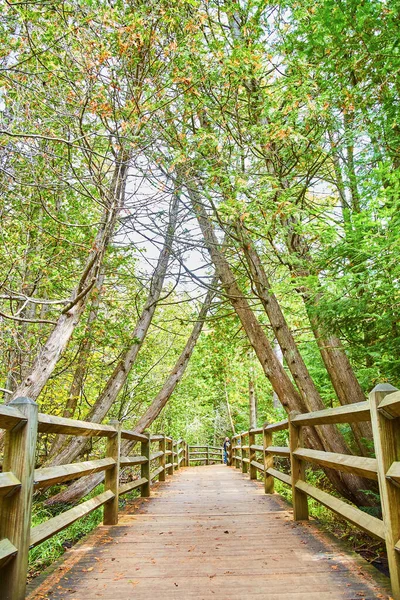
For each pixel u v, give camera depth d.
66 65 5.63
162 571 3.08
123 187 6.82
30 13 5.03
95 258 6.29
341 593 2.59
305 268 6.37
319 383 9.05
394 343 4.86
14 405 2.55
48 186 6.41
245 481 9.51
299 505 4.74
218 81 5.98
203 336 14.04
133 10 5.48
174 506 6.00
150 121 6.05
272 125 5.58
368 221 4.50
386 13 4.91
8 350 7.33
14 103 5.68
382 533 2.56
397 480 2.38
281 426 5.82
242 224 6.46
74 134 6.04
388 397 2.47
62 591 2.71
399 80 5.39
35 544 2.59
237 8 5.84
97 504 4.04
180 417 20.47
